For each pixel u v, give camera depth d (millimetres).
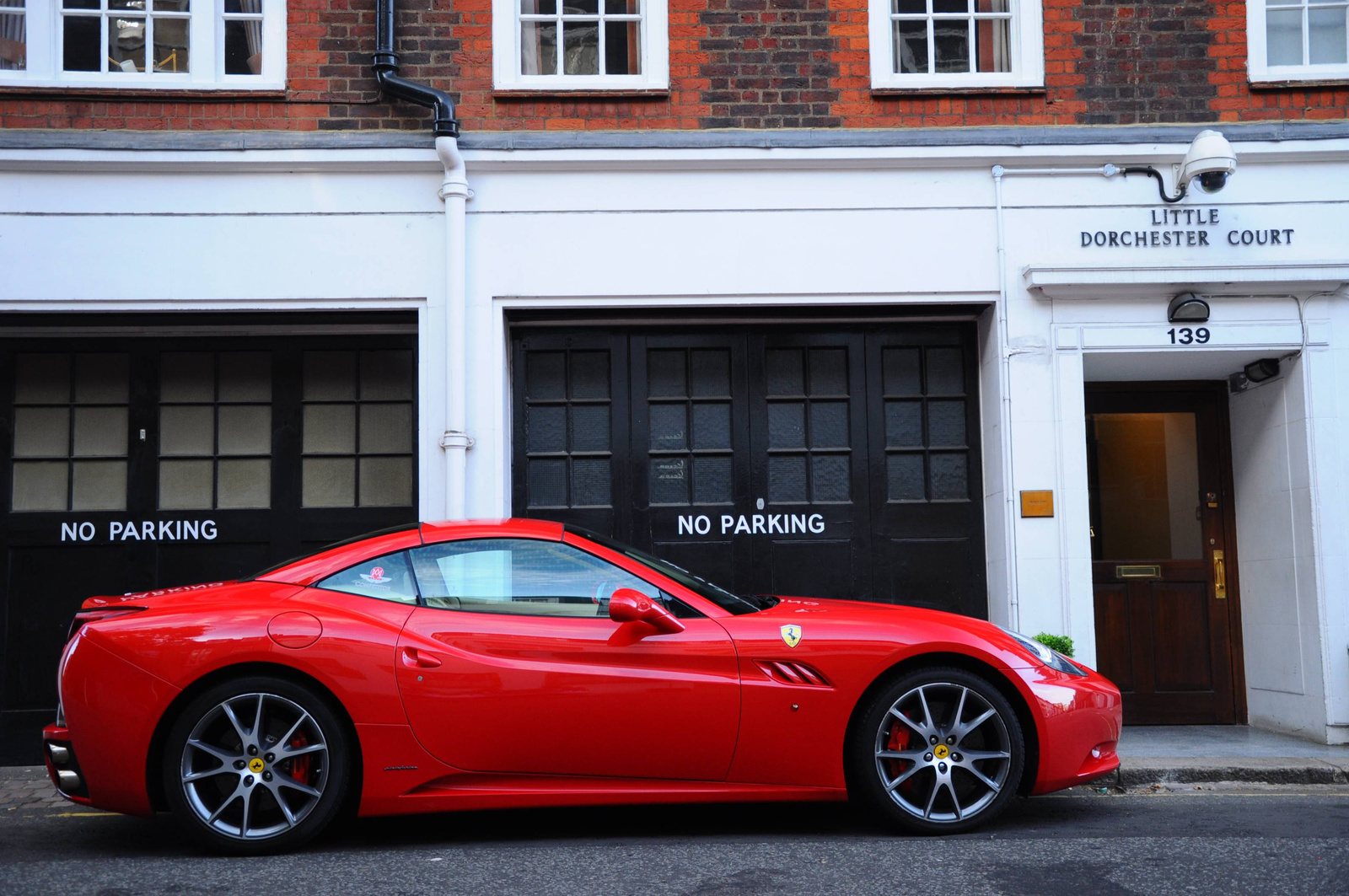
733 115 7578
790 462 7723
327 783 4508
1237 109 7629
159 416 7598
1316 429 7363
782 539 7652
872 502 7695
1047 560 7320
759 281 7500
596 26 7777
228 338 7676
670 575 4969
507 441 7535
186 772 4473
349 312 7434
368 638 4578
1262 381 7777
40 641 7375
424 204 7449
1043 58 7645
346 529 7582
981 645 4840
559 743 4598
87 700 4500
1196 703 8023
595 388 7742
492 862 4375
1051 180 7566
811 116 7590
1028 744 4887
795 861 4355
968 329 7836
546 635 4668
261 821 4574
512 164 7438
